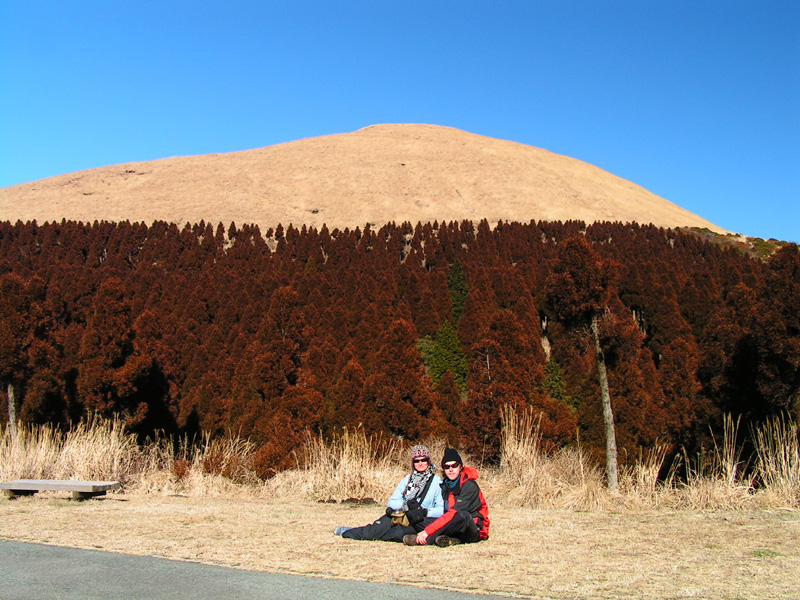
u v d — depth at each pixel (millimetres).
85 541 5793
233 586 4348
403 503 6031
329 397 20094
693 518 7164
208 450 11680
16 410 16234
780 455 8555
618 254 45156
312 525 6789
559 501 8719
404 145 107125
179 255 49719
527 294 35656
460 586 4391
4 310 15008
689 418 14242
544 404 16656
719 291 35688
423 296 34188
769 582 4480
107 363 15703
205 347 25672
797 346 10828
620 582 4500
